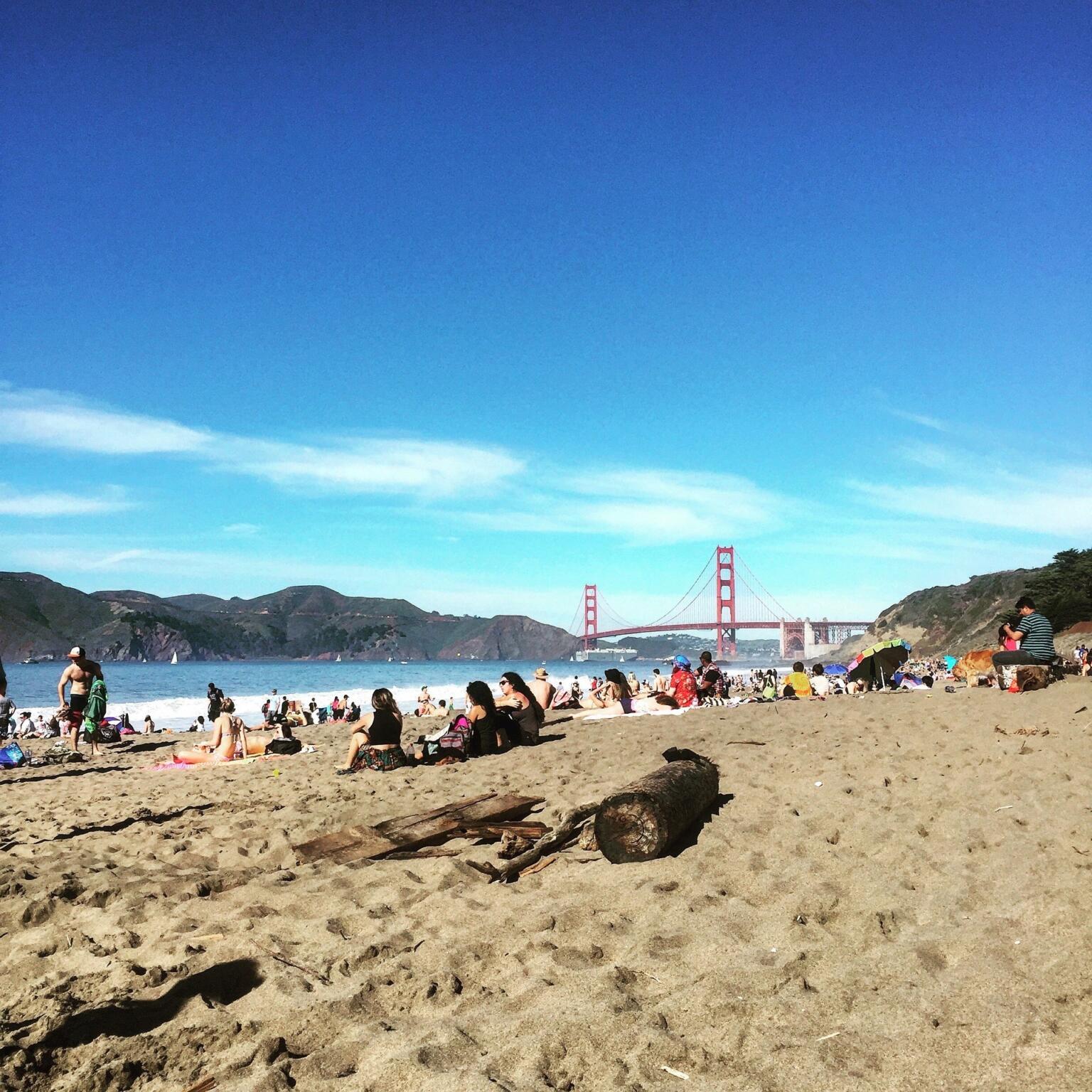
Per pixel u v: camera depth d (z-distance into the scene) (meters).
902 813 5.66
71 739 17.16
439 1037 2.92
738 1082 2.55
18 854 6.68
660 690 19.11
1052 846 4.66
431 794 8.12
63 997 3.54
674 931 3.83
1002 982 3.03
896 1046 2.68
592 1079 2.65
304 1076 2.79
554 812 6.72
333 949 3.91
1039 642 14.97
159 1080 2.88
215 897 4.98
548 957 3.63
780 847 5.10
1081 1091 2.36
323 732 21.44
